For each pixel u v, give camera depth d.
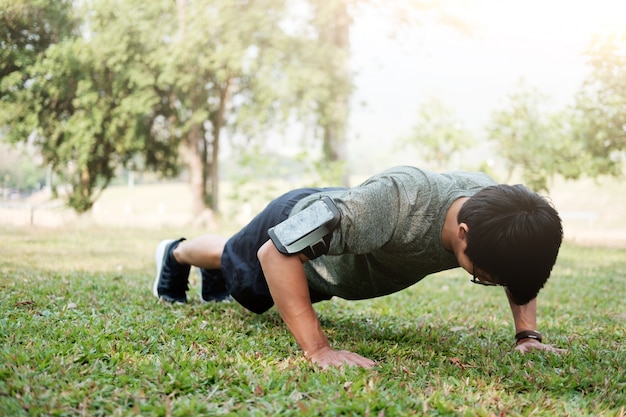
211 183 17.36
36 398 1.92
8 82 10.94
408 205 2.32
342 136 17.22
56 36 11.45
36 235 9.41
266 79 16.02
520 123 15.16
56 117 13.11
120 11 13.27
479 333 3.33
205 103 16.47
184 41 14.56
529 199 2.08
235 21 15.20
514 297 2.18
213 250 3.43
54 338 2.64
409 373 2.38
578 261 8.71
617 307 4.61
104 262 6.21
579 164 14.62
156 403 1.94
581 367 2.53
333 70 16.38
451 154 16.25
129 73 13.78
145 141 15.62
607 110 13.73
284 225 2.42
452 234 2.27
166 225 14.57
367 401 1.98
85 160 13.74
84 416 1.84
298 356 2.55
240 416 1.87
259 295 2.96
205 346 2.68
